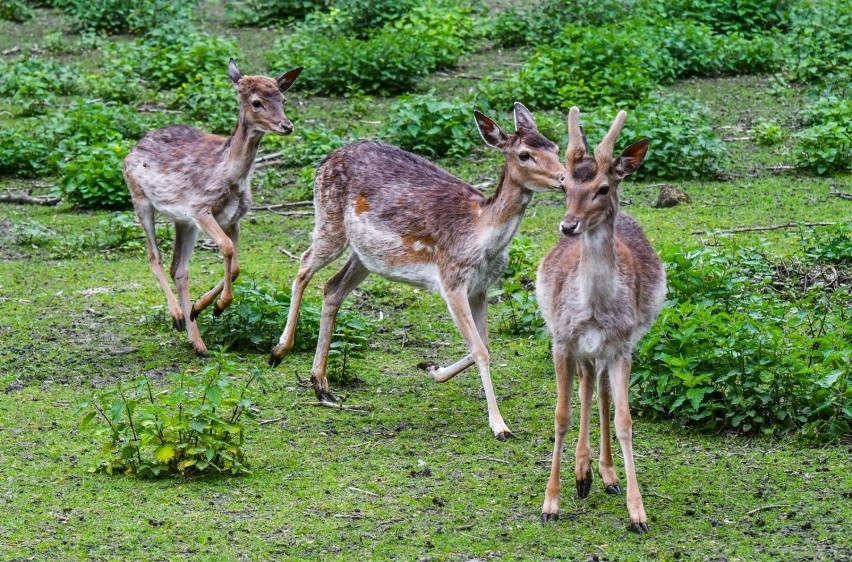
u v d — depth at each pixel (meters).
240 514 8.87
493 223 10.86
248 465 9.81
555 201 18.72
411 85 24.11
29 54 26.83
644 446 10.25
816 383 10.25
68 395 11.48
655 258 9.44
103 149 19.08
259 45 27.41
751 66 24.97
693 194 18.30
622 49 23.19
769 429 10.30
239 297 13.16
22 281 15.31
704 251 13.12
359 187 11.66
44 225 17.50
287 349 12.26
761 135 20.69
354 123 22.00
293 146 20.53
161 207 13.27
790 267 14.48
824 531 8.45
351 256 11.99
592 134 19.44
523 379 12.17
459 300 11.02
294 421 11.00
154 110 22.89
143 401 11.04
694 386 10.49
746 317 10.84
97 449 10.13
